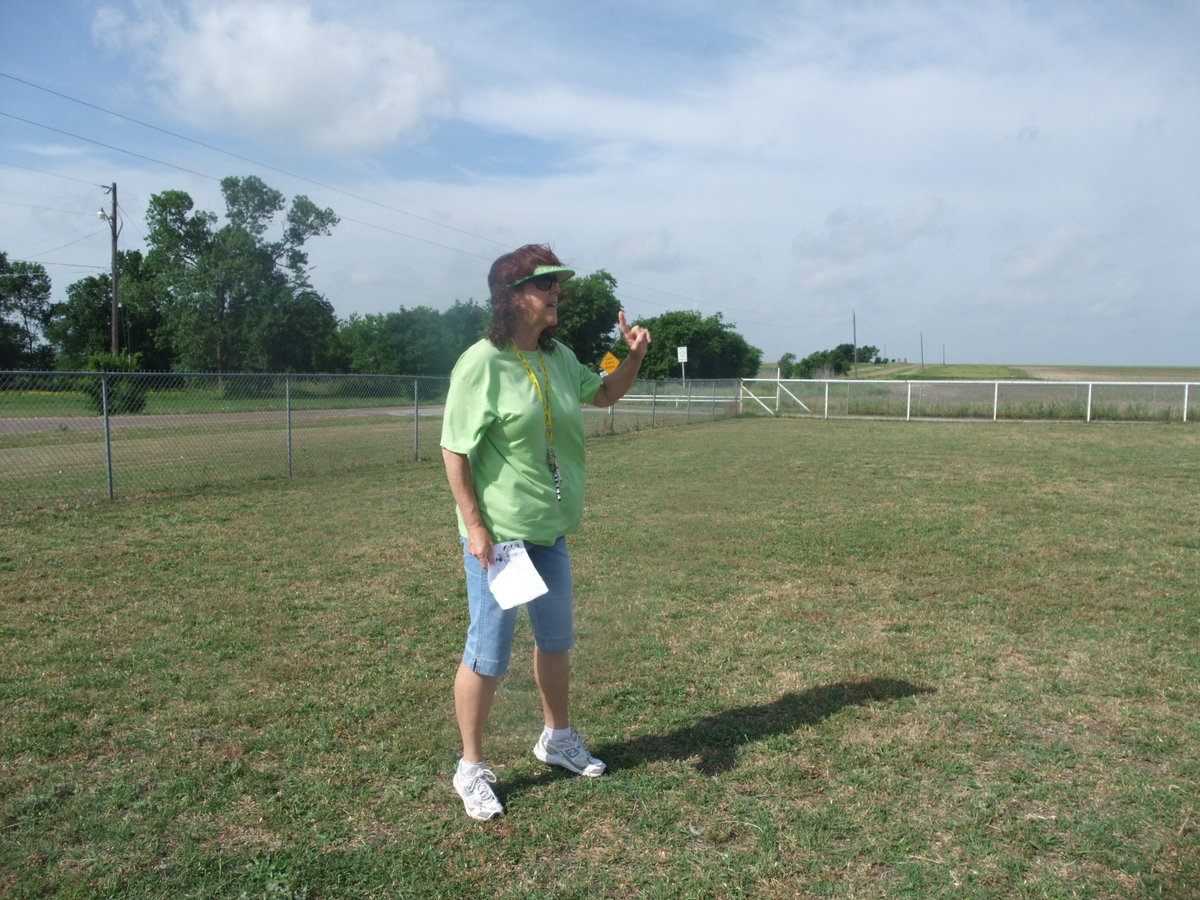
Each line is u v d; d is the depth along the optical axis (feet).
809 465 41.34
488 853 7.73
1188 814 8.32
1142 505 28.37
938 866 7.48
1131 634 14.19
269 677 12.17
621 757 9.67
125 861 7.59
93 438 50.44
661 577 18.37
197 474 36.01
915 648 13.48
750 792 8.82
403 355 166.91
